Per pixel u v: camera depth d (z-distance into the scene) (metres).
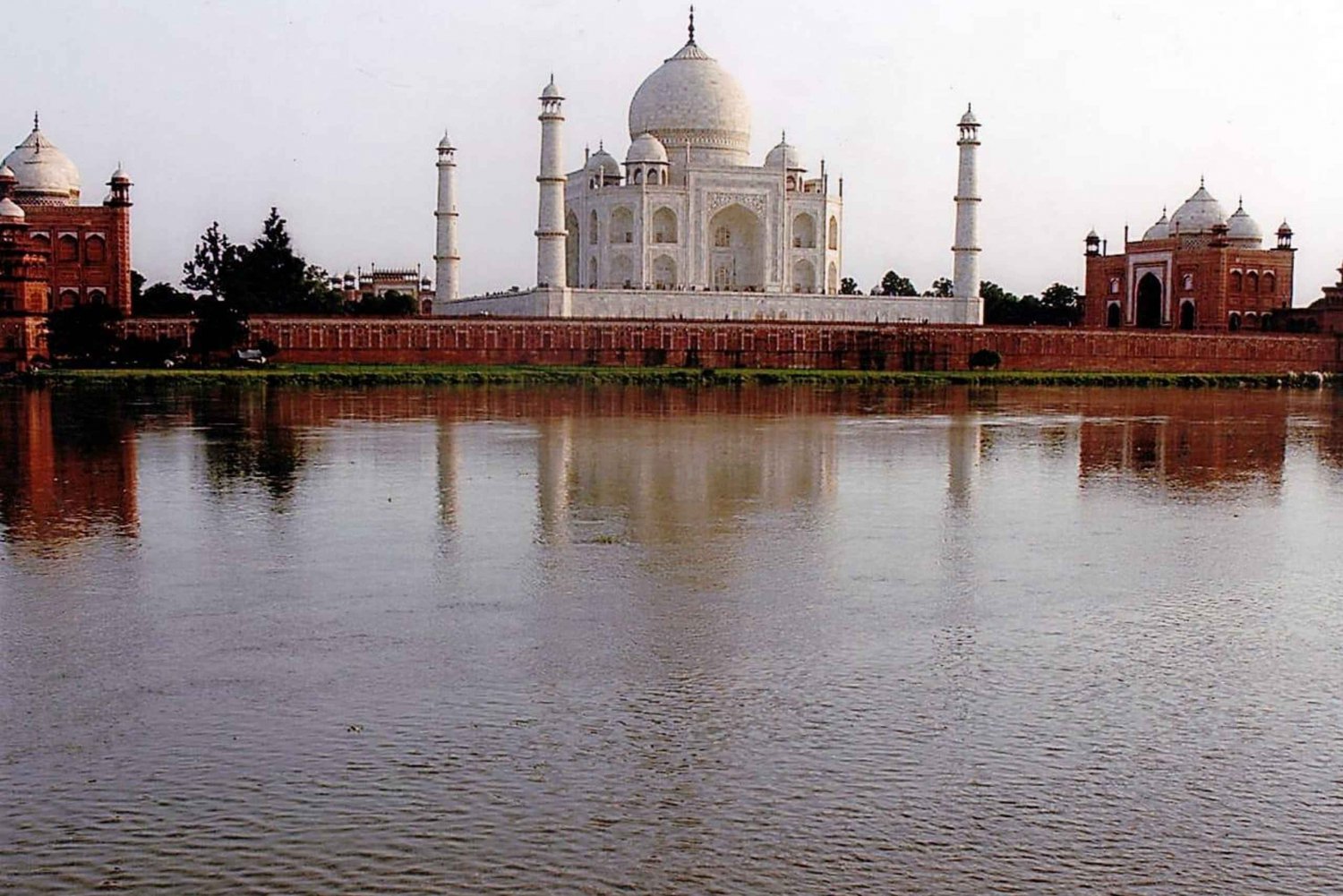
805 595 16.66
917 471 29.58
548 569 18.05
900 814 9.88
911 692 12.66
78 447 32.81
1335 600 16.80
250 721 11.73
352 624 15.04
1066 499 25.44
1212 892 8.77
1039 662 13.73
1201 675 13.35
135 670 13.21
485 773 10.54
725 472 28.69
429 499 24.25
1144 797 10.24
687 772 10.59
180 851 9.18
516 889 8.67
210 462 29.75
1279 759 11.05
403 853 9.16
